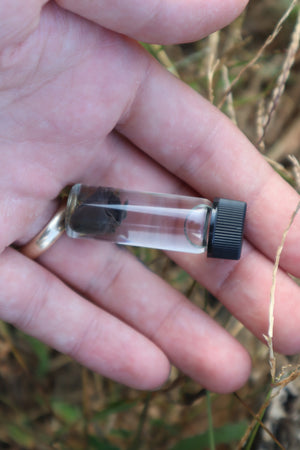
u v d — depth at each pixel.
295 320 0.22
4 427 0.26
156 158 0.23
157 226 0.22
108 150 0.23
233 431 0.24
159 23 0.19
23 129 0.21
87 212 0.22
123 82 0.21
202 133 0.22
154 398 0.26
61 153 0.22
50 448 0.26
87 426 0.26
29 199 0.22
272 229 0.22
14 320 0.23
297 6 0.27
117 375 0.23
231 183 0.22
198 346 0.23
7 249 0.22
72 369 0.28
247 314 0.23
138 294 0.23
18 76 0.20
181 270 0.27
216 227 0.22
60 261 0.23
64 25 0.19
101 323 0.23
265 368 0.25
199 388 0.27
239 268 0.23
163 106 0.22
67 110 0.21
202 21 0.19
